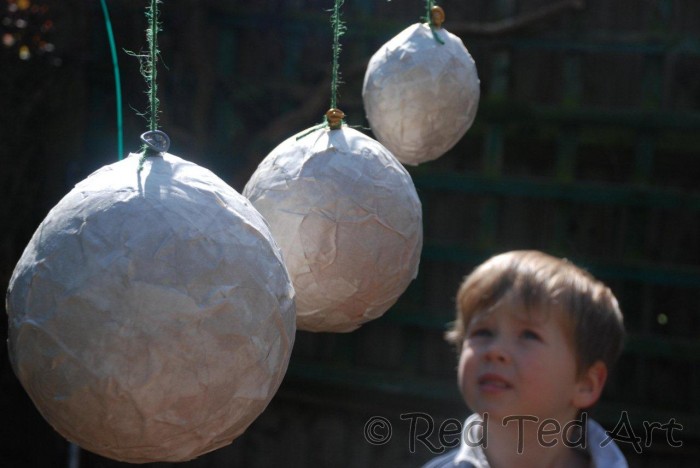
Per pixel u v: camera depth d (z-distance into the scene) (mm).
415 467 5250
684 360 5051
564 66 5230
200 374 991
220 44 5422
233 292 1009
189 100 5172
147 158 1084
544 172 5312
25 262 1033
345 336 5469
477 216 5352
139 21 3463
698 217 5098
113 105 4812
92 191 1031
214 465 5461
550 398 1612
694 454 4949
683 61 5102
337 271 1338
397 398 5305
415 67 1681
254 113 5445
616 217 5191
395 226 1364
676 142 5098
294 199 1336
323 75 5418
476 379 1642
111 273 973
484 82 5281
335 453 5398
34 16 4355
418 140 1735
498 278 1671
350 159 1363
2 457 4926
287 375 5441
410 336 5410
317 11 5406
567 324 1620
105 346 964
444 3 5359
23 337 1002
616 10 5172
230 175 5398
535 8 5270
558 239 5238
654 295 5148
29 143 4469
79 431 1021
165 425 1002
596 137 5191
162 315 971
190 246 999
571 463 1697
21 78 4371
